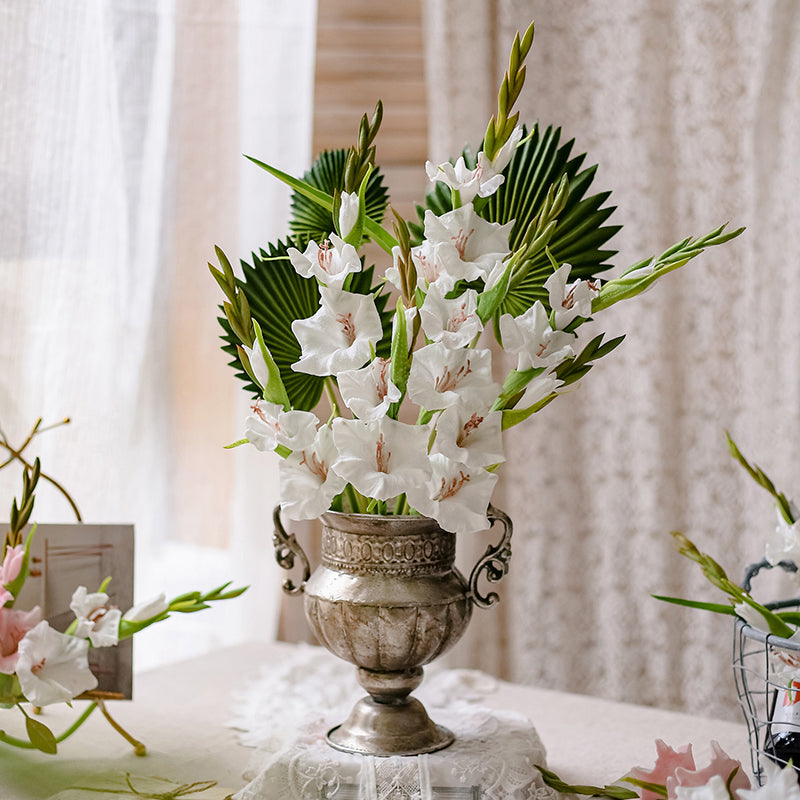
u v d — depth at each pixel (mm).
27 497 936
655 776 748
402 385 780
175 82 1604
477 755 872
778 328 1688
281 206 1690
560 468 1870
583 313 791
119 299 1493
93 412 1471
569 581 1882
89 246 1453
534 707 1128
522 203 935
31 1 1363
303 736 920
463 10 1797
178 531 1678
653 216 1777
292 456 777
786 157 1667
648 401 1785
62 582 1011
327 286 784
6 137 1357
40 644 850
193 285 1649
